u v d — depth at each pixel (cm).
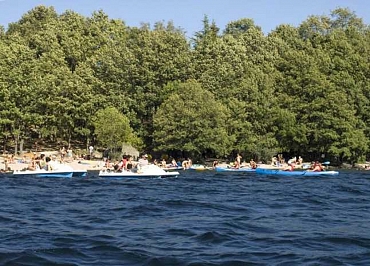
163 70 8625
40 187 3844
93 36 10725
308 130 8050
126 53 8794
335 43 9600
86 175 5294
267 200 3006
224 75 8625
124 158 5988
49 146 8812
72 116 8206
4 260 1430
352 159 8200
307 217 2311
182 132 7675
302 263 1417
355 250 1588
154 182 4453
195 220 2184
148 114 8662
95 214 2364
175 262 1427
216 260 1449
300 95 8488
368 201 3020
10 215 2308
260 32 10962
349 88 8494
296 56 8875
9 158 7281
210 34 11362
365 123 8400
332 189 3822
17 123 7994
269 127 8256
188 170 6938
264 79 8394
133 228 1967
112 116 7750
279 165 7506
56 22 11112
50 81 8175
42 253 1512
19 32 11906
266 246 1642
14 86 7950
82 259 1456
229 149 7894
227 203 2822
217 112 7725
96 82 8481
